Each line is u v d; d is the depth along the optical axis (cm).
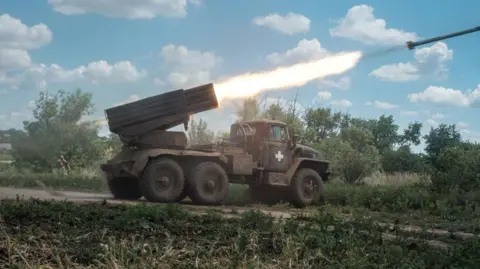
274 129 1583
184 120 1441
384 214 1330
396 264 612
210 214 912
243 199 1647
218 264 540
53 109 2361
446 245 821
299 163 1595
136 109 1409
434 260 659
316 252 615
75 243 599
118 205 986
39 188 1823
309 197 1602
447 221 1261
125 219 745
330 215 845
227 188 1438
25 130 2366
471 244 748
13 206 789
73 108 2386
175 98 1422
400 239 781
